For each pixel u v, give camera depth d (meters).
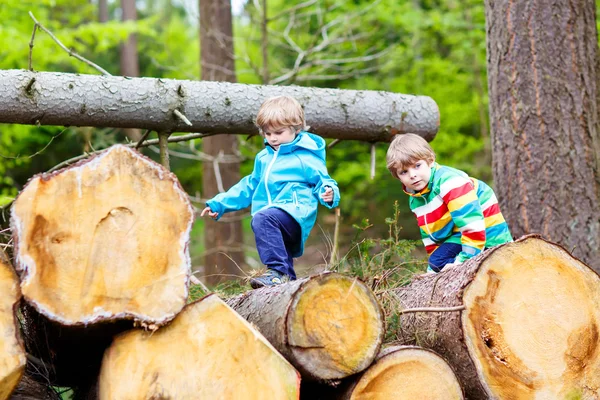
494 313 2.89
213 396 2.46
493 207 3.59
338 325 2.62
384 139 4.82
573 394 2.91
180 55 12.89
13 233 2.35
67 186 2.41
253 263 8.56
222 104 4.26
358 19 9.39
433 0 11.50
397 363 2.71
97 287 2.40
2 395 2.34
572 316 2.96
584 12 4.79
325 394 2.83
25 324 3.18
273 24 11.33
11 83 3.81
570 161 4.64
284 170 3.65
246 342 2.52
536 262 2.96
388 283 3.47
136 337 2.47
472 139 10.93
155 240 2.47
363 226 3.55
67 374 3.17
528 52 4.71
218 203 3.81
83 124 4.06
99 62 12.31
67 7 12.12
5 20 8.16
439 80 11.62
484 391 2.82
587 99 4.72
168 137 4.38
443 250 3.58
